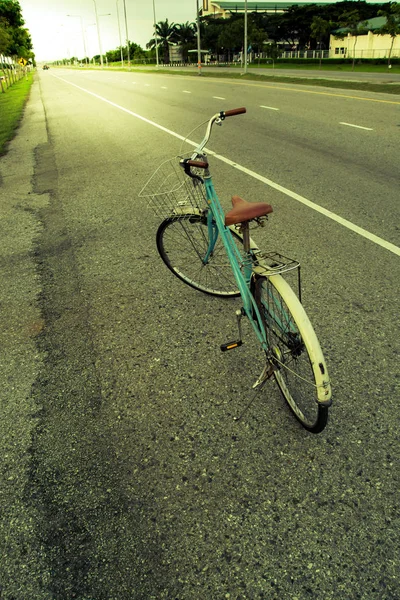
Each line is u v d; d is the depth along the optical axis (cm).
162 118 1389
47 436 264
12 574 197
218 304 383
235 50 7700
